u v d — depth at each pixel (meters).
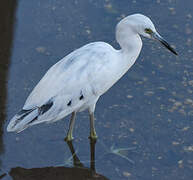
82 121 11.40
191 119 11.26
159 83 12.11
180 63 12.62
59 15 13.94
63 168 10.32
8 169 10.18
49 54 12.78
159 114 11.38
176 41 13.23
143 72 12.39
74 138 10.97
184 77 12.23
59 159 10.50
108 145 10.80
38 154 10.54
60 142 10.85
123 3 14.45
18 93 11.70
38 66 12.43
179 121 11.22
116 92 11.91
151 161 10.41
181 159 10.44
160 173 10.14
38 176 10.10
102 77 10.17
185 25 13.73
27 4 14.20
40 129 11.11
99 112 11.47
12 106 11.40
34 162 10.38
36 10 14.04
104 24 13.74
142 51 12.97
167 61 12.69
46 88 10.09
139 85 12.07
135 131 11.05
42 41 13.14
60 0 14.43
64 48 12.97
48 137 10.93
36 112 10.05
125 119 11.30
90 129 11.06
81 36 13.35
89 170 10.30
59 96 10.07
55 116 10.26
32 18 13.79
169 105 11.58
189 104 11.57
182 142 10.80
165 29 13.60
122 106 11.59
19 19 13.73
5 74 12.13
